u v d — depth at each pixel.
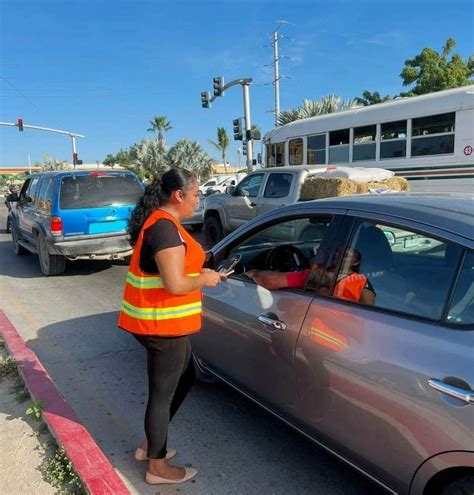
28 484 2.92
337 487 2.93
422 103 11.55
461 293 2.21
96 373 4.62
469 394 1.96
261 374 3.12
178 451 3.32
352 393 2.44
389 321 2.40
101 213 8.52
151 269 2.59
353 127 13.31
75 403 4.04
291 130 15.47
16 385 4.11
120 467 3.15
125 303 2.74
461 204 2.53
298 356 2.77
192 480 3.01
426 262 2.39
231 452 3.30
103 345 5.36
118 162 73.19
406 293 2.42
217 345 3.57
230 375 3.50
